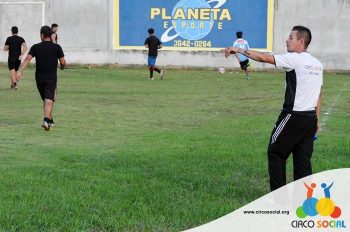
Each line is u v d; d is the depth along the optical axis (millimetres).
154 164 14359
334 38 48062
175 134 19406
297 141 10609
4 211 10234
